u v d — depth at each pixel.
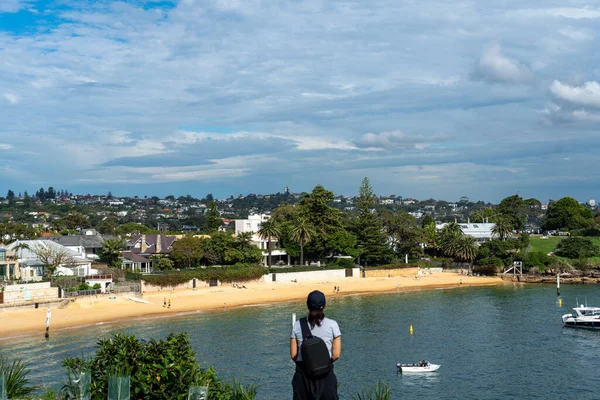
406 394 58.38
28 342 79.81
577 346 80.00
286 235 180.62
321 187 177.88
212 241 159.75
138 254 156.12
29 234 182.62
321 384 12.14
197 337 85.62
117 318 100.44
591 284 161.25
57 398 22.11
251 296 130.62
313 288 145.38
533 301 126.12
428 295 139.12
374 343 81.88
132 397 20.20
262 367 67.56
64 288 109.25
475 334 88.56
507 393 58.88
